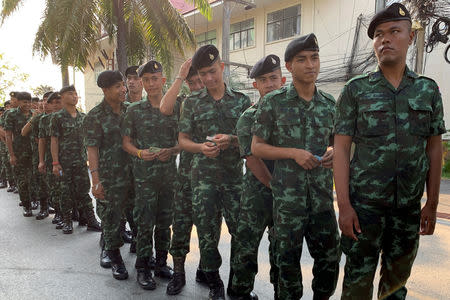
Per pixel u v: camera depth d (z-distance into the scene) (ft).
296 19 52.75
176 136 10.41
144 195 9.90
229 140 8.15
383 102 5.43
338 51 48.08
